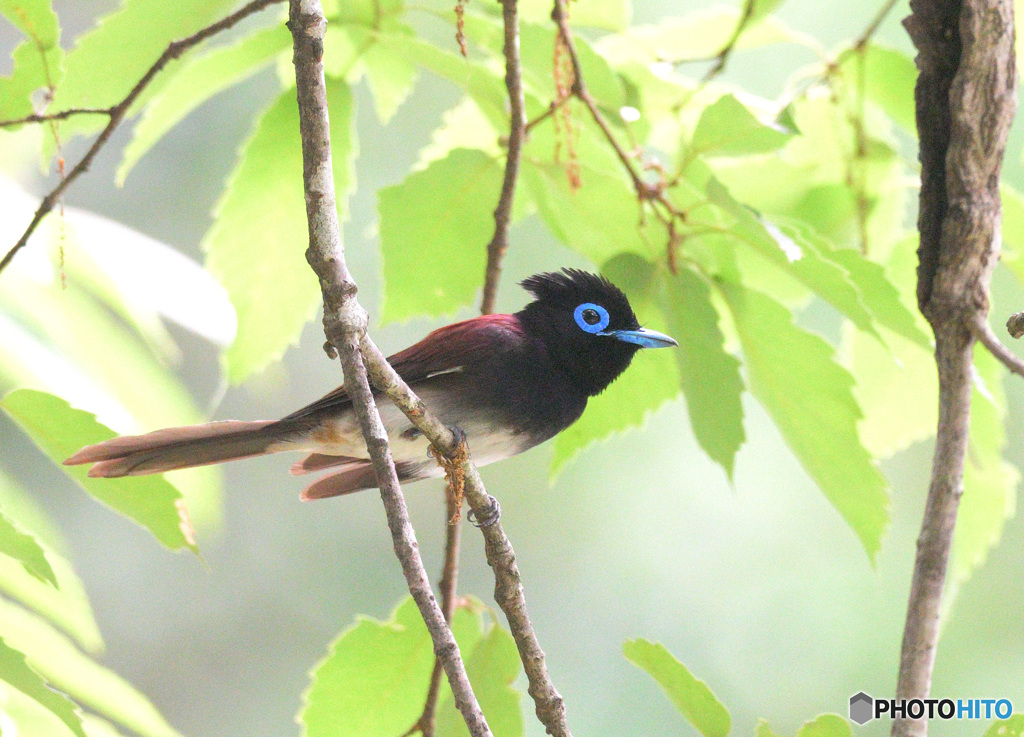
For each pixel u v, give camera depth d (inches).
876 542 318.3
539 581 689.0
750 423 700.0
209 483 418.0
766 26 370.6
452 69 324.8
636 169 312.5
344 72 333.7
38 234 299.6
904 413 375.9
